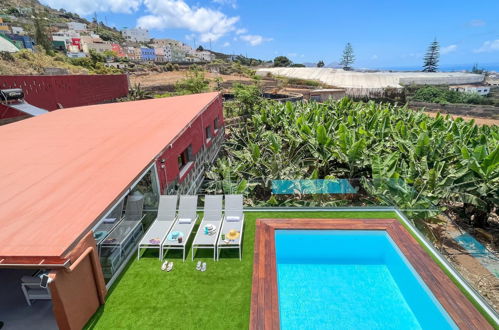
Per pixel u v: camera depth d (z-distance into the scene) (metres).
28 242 4.99
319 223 9.09
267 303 6.02
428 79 82.81
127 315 5.82
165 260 7.52
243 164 14.20
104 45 104.56
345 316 6.55
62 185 6.91
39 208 5.98
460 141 15.47
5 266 4.77
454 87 80.06
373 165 12.05
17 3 156.75
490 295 8.52
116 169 7.66
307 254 8.41
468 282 6.60
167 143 9.61
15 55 38.84
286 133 19.19
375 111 24.19
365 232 8.86
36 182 7.12
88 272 5.61
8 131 12.48
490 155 10.75
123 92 34.81
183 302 6.14
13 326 5.61
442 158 13.41
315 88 61.38
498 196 11.26
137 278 6.87
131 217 8.08
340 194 10.90
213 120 17.89
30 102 20.14
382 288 7.38
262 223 9.12
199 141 14.02
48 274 4.73
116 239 7.20
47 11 168.50
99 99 29.34
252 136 19.91
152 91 43.22
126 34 177.75
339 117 23.58
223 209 9.38
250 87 29.45
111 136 10.79
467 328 5.54
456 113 39.44
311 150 15.30
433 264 7.30
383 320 6.44
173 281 6.75
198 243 7.37
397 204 10.20
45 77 21.61
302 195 11.14
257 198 12.38
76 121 14.06
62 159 8.63
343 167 15.11
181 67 78.25
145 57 130.25
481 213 12.99
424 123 18.09
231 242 7.44
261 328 5.48
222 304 6.08
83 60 57.56
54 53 55.97
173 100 19.19
